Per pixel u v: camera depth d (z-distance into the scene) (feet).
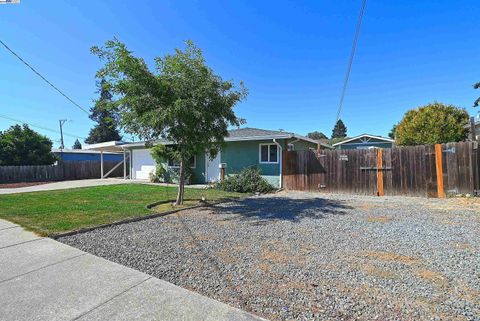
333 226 18.33
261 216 21.86
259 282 9.92
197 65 23.66
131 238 15.72
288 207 26.05
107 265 11.41
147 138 25.18
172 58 23.67
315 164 38.58
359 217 21.20
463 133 56.08
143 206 25.23
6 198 30.78
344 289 9.32
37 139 75.46
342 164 36.70
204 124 24.93
